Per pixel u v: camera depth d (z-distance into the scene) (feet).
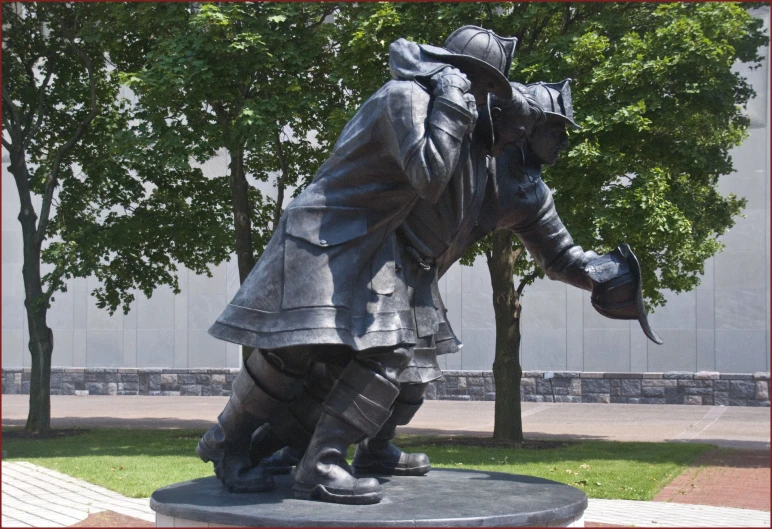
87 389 80.12
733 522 23.85
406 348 13.14
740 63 60.64
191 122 43.47
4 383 82.48
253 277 13.24
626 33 38.34
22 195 52.65
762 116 61.67
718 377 64.85
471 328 71.92
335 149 13.14
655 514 25.27
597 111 36.17
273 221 50.88
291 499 13.17
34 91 53.78
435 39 38.47
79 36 49.32
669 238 37.22
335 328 12.48
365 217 12.94
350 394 12.92
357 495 12.69
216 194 53.57
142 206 54.39
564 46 37.35
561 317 69.15
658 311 66.59
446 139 11.87
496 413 44.39
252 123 40.73
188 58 40.16
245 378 13.85
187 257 54.60
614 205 35.96
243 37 40.50
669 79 37.27
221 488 14.46
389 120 12.19
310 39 42.55
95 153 54.85
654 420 56.44
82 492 30.22
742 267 64.13
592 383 68.18
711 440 45.91
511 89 12.95
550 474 32.71
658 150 38.75
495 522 11.82
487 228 14.73
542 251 15.20
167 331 79.20
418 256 13.91
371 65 39.27
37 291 52.01
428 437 46.21
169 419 58.85
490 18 38.73
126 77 41.32
